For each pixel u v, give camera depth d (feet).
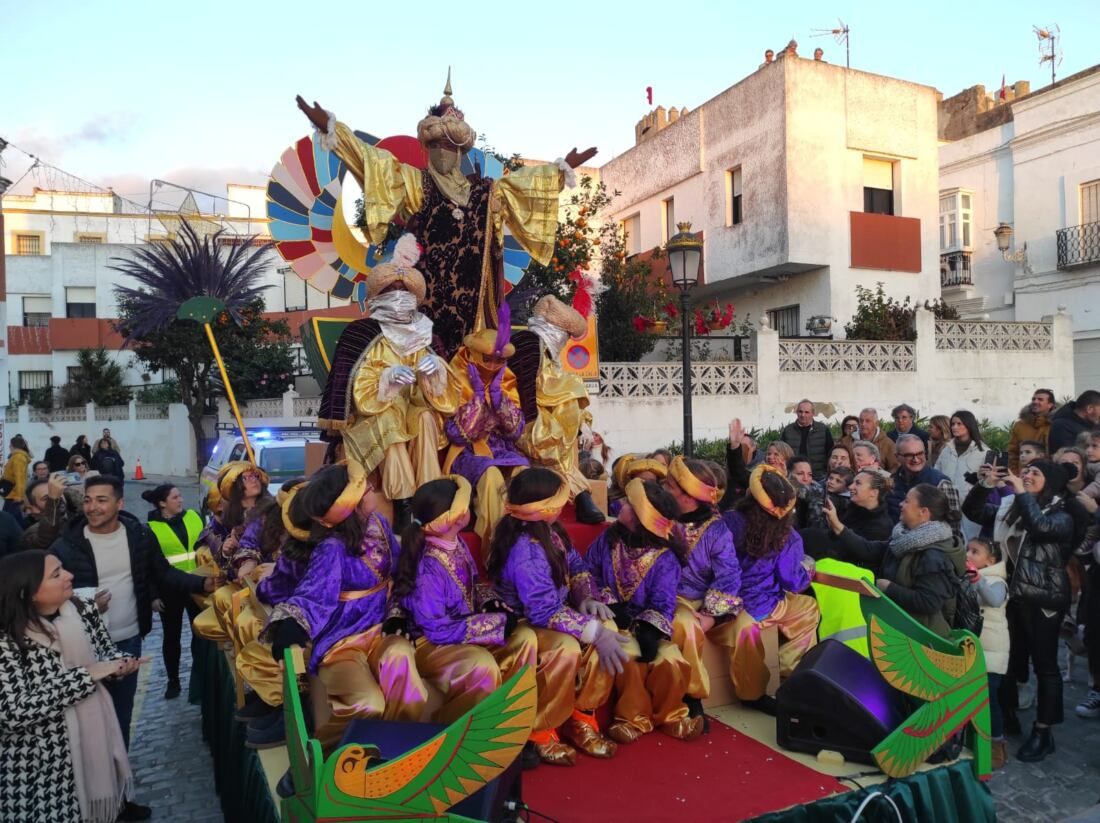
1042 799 15.58
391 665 10.68
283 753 12.62
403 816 8.72
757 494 14.34
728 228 69.21
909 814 11.23
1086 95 65.87
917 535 15.17
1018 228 71.41
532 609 11.66
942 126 84.79
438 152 15.67
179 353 69.41
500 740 9.19
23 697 11.98
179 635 22.49
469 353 15.05
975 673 12.51
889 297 65.57
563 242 48.49
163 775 17.69
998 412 58.90
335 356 14.62
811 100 63.46
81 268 112.78
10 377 109.81
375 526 11.54
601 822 10.14
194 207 117.70
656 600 13.00
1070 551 17.79
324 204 17.11
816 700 12.12
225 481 19.24
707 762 11.95
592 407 48.42
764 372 52.44
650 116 85.25
